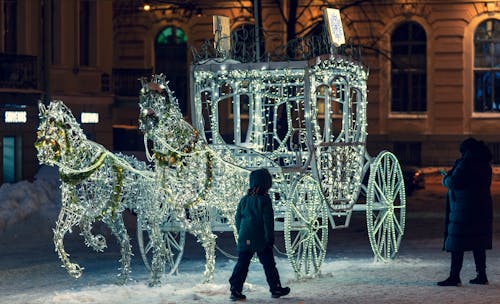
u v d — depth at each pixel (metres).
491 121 52.50
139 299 13.91
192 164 15.03
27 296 14.55
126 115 54.19
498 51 52.81
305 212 16.36
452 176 14.80
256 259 17.88
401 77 53.41
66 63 37.78
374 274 16.44
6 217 22.97
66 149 13.66
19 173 35.25
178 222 16.30
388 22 53.09
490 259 18.30
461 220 14.80
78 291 14.91
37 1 36.50
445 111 52.88
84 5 39.03
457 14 52.81
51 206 23.95
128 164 14.55
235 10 54.66
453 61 52.88
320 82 17.78
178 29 55.94
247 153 18.08
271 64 17.31
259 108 19.20
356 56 18.52
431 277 15.94
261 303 13.47
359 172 18.34
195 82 18.41
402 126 53.12
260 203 13.90
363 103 18.61
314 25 41.97
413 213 29.25
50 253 20.30
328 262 18.34
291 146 19.17
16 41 36.16
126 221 24.70
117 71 42.00
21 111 35.19
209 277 15.51
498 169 49.22
